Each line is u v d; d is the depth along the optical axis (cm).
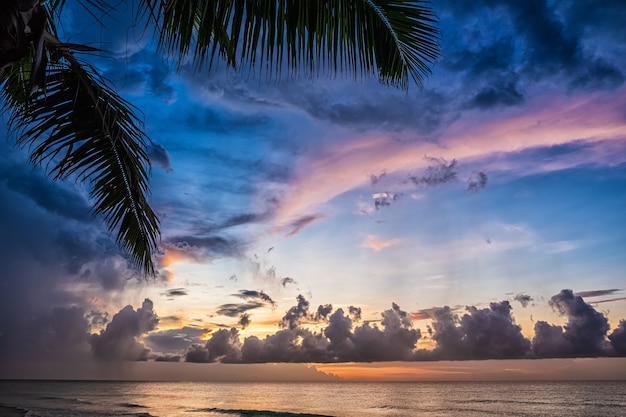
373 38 292
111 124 325
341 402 6400
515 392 8988
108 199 363
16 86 343
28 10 211
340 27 272
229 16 241
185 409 4625
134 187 355
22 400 5503
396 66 306
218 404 5631
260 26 243
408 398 7419
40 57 225
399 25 298
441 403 6056
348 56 276
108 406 4706
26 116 306
